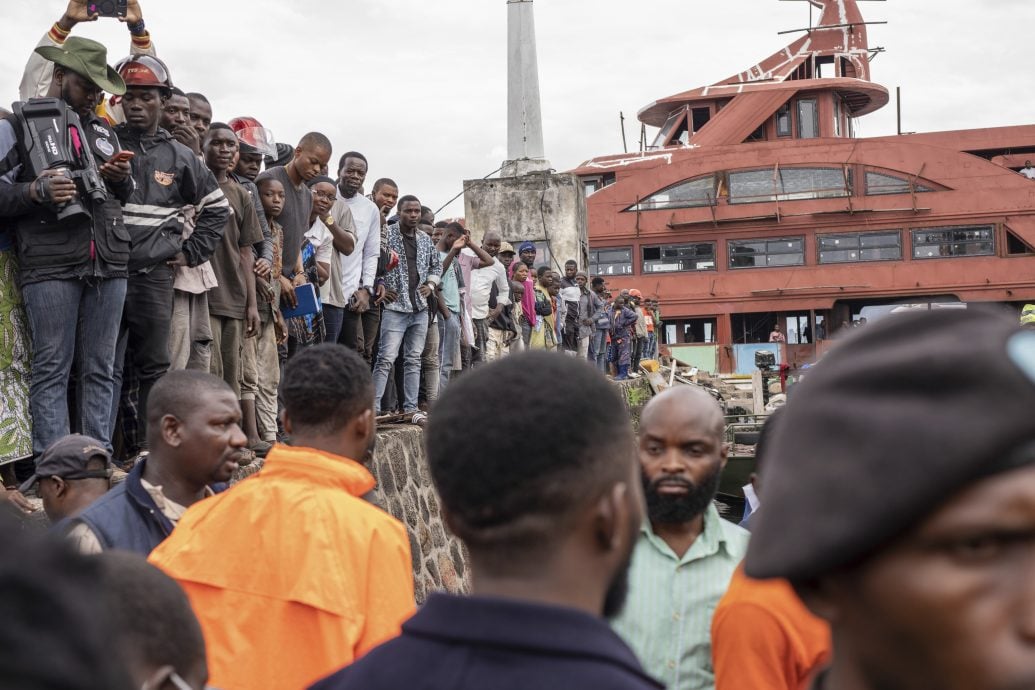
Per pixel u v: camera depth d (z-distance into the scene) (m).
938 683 1.01
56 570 0.66
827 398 1.05
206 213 5.81
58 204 4.82
